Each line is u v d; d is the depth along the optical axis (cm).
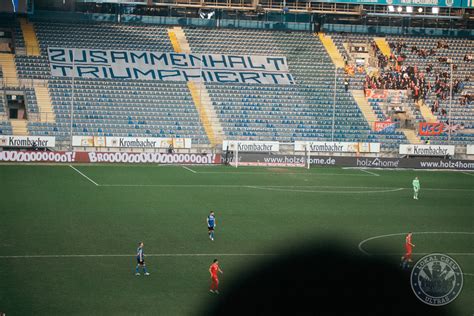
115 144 7969
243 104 8944
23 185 6069
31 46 9038
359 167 8325
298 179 7188
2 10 8719
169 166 7781
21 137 7669
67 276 3406
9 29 9269
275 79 9425
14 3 8744
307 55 9931
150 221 4816
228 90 9094
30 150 7644
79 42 9306
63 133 8012
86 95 8550
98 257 3803
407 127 9212
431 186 7031
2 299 3000
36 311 2858
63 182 6347
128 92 8731
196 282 3372
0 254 3769
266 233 4544
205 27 10112
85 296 3092
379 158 8362
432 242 4444
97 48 9294
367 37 10406
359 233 4647
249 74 9419
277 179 7138
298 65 9738
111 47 9356
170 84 8994
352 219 5153
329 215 5275
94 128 8175
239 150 8206
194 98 8875
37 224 4562
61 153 7600
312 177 7375
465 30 10781
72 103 7738
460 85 9706
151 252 3953
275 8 9975
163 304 3014
